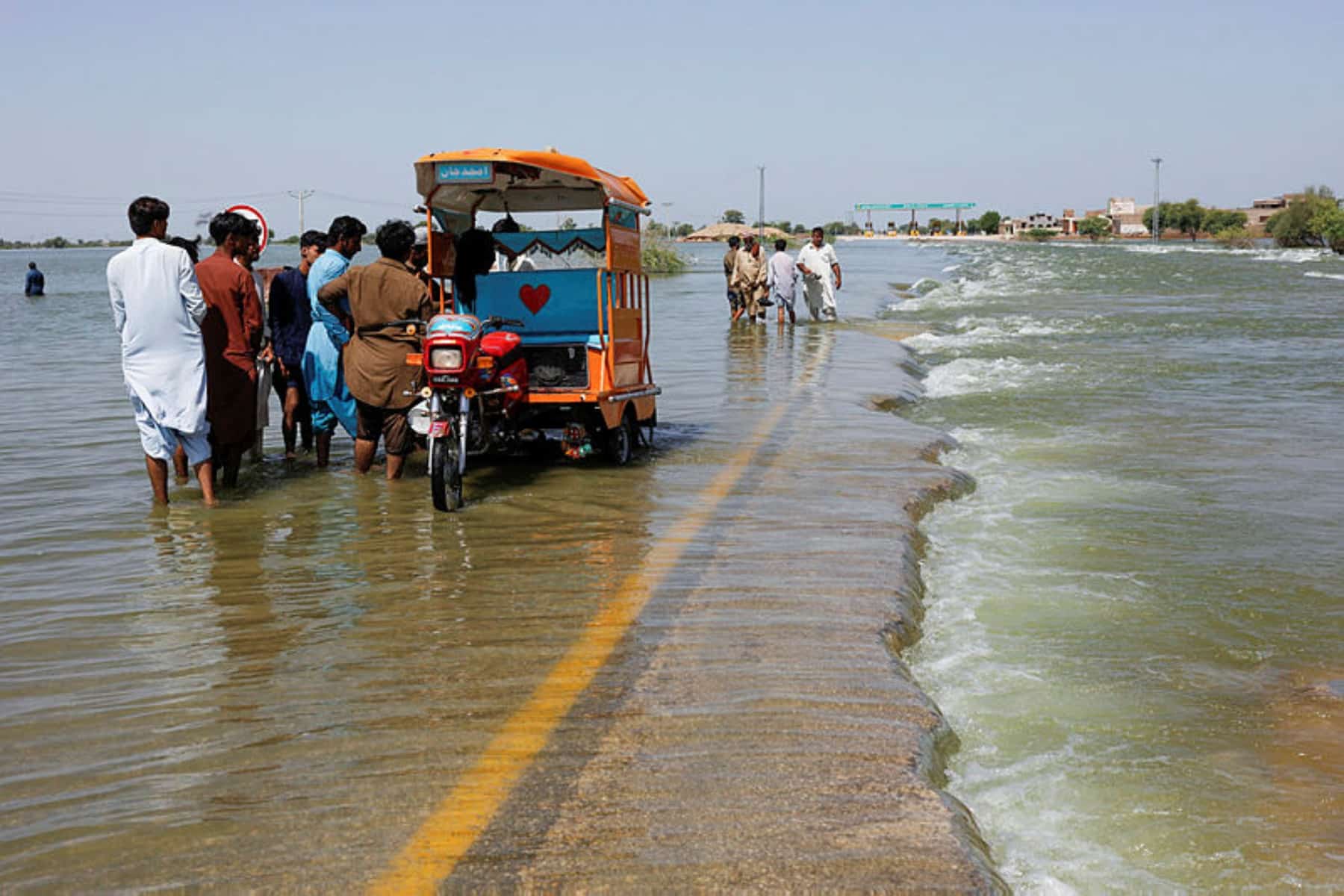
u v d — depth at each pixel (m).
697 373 15.27
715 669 4.90
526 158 8.28
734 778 3.92
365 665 4.96
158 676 4.86
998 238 178.75
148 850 3.46
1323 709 4.88
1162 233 172.12
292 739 4.22
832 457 9.52
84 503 8.03
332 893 3.25
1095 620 5.91
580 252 9.67
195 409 7.78
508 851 3.45
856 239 192.75
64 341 21.53
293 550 6.79
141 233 7.71
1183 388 14.04
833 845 3.49
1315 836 3.86
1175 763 4.38
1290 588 6.43
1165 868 3.67
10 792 3.84
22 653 5.14
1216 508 8.17
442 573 6.30
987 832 3.87
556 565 6.45
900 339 20.09
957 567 6.79
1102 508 8.15
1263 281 36.41
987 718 4.76
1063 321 23.28
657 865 3.38
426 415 7.84
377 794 3.80
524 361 8.74
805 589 5.98
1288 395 13.38
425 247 9.34
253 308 8.34
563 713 4.44
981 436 11.02
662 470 9.12
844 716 4.44
